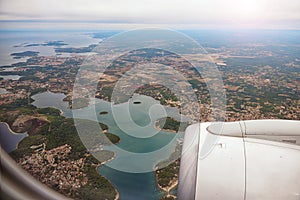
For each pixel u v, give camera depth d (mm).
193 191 2896
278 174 2986
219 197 2812
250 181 2914
